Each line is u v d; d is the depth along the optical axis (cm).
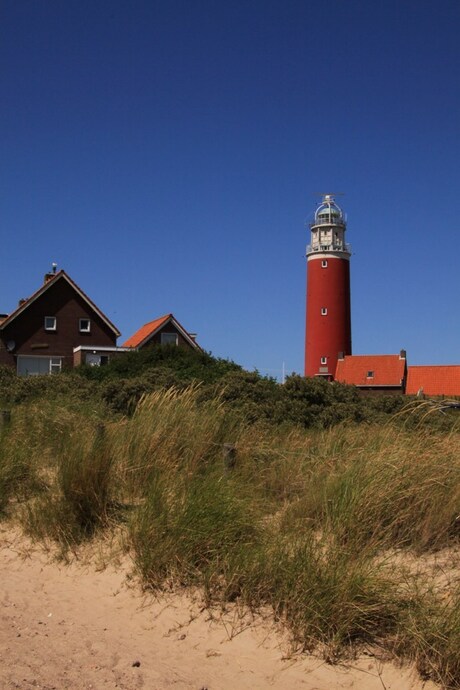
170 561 597
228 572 565
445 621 453
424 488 627
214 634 516
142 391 1562
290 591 518
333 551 548
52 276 4706
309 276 6612
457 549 592
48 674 445
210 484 672
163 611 555
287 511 680
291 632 500
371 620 482
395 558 575
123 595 591
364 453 725
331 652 472
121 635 522
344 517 604
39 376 2144
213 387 1535
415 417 853
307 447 912
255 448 864
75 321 4469
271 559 557
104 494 730
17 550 707
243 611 534
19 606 578
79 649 491
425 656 444
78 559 667
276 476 790
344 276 6519
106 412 1363
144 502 700
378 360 6319
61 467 784
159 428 860
